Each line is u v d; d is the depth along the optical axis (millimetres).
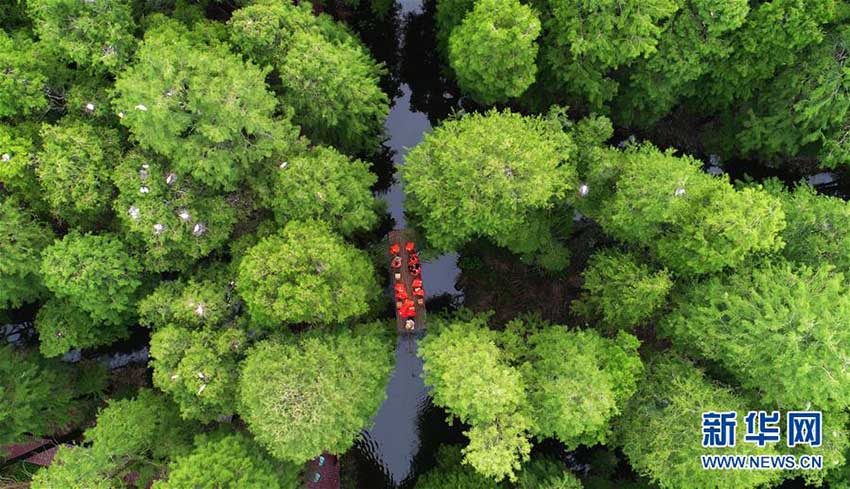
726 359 20141
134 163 19938
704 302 20734
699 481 19594
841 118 21328
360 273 21312
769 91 23688
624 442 21562
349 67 21734
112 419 20844
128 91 18469
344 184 20938
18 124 20359
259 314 19703
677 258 20766
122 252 20109
